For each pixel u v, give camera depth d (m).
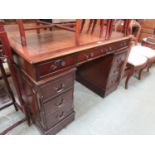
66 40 1.20
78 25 1.05
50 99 1.10
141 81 2.40
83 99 1.88
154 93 2.11
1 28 0.88
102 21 1.38
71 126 1.48
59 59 0.98
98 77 1.87
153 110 1.77
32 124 1.45
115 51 1.56
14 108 1.62
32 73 0.91
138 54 2.23
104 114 1.66
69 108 1.38
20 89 1.27
